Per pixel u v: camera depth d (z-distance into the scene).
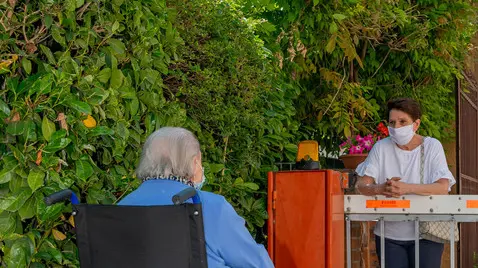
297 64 6.52
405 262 4.59
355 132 7.24
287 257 4.26
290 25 6.49
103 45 3.83
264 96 5.38
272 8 6.12
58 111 3.39
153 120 4.09
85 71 3.62
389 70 7.79
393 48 7.48
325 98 7.00
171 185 2.97
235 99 4.98
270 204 4.33
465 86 8.93
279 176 4.33
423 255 4.52
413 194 4.32
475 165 9.67
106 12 3.81
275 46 6.10
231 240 2.94
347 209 4.44
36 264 3.30
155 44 4.21
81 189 3.59
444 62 7.96
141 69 4.07
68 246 3.50
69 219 3.47
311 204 4.21
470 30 8.50
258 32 6.09
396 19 6.95
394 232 4.56
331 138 7.16
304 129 6.95
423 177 4.55
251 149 5.24
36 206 3.23
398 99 4.59
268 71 5.34
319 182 4.20
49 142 3.22
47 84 3.22
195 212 2.70
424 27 7.38
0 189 3.20
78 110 3.32
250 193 5.27
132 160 3.93
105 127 3.52
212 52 4.79
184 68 4.74
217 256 2.93
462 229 8.17
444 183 4.38
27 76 3.40
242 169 5.18
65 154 3.45
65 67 3.47
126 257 2.75
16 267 3.14
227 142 5.09
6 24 3.27
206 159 4.81
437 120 8.45
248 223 5.11
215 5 5.05
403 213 4.34
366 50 7.62
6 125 3.21
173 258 2.71
